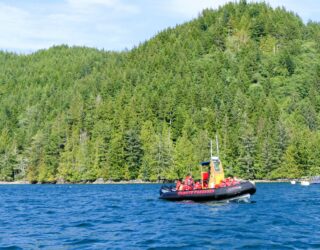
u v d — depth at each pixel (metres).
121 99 188.88
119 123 158.12
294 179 136.00
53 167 150.62
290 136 144.00
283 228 28.80
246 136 142.00
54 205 49.91
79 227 30.91
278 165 138.75
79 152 147.62
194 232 27.44
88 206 47.69
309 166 136.88
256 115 170.00
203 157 136.38
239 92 194.62
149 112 170.25
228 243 23.80
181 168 137.38
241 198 46.41
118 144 141.25
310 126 174.00
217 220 33.03
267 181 137.12
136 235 26.81
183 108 172.00
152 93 197.62
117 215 37.88
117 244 24.02
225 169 136.75
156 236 26.27
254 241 24.31
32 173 152.00
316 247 22.64
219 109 173.88
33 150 155.62
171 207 43.75
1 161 159.50
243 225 30.22
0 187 117.31
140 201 52.91
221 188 45.81
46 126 168.62
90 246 23.62
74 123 173.12
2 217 38.00
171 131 160.50
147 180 140.25
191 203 47.62
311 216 35.09
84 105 182.25
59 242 25.03
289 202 48.91
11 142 173.62
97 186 115.75
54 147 153.62
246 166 139.25
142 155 142.88
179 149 139.00
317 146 138.50
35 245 24.27
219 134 146.88
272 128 149.38
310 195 62.97
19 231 29.52
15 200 59.56
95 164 143.38
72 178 146.75
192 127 157.12
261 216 35.22
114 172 140.38
